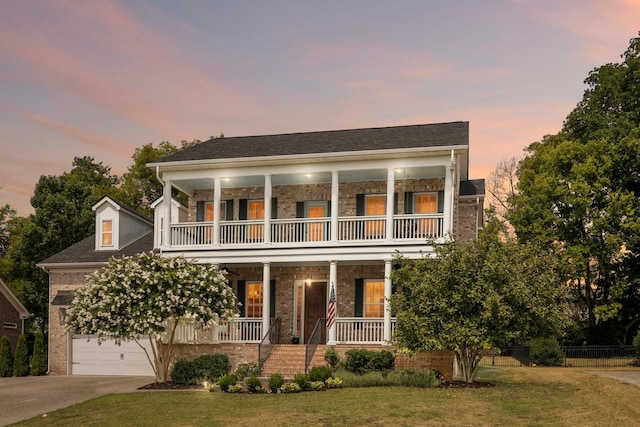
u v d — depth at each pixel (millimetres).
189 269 20641
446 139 23156
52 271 27984
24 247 40406
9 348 27266
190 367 20891
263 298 23891
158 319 19078
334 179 23531
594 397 15695
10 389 20453
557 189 30969
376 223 24688
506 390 17188
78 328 20016
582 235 31719
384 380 18391
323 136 27141
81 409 15625
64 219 41125
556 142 35188
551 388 17625
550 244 31969
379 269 24953
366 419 13383
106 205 29359
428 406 14688
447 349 20156
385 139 24641
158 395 17531
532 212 32062
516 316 17766
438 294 18000
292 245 23719
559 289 18547
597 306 31734
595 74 34562
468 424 12883
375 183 25562
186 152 26500
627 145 29922
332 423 13086
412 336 18328
